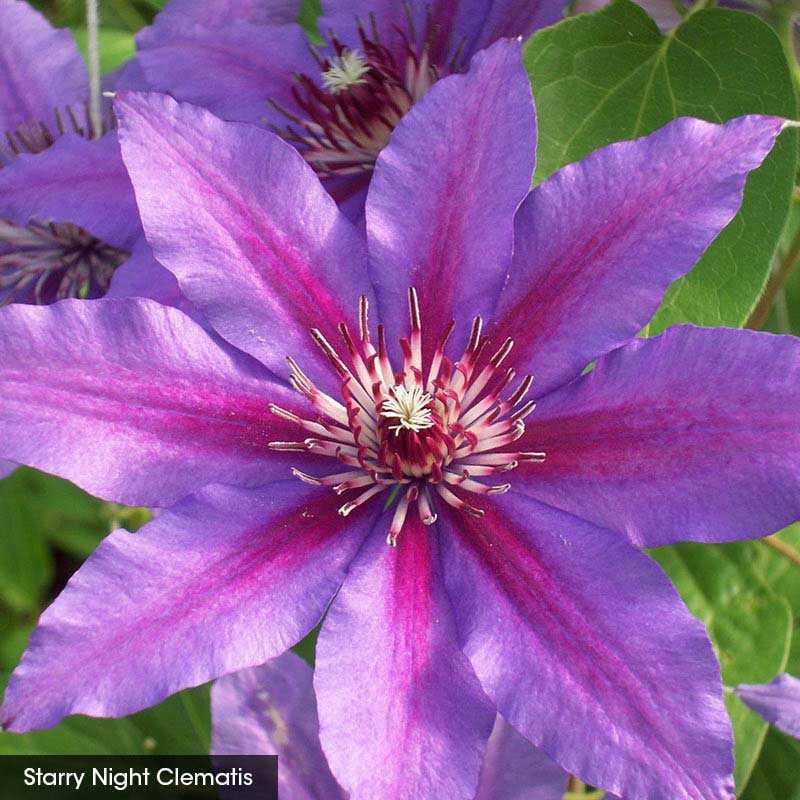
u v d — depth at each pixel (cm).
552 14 36
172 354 31
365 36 38
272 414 32
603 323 31
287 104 38
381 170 32
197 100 38
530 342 31
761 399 29
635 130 33
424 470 32
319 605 30
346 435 32
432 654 30
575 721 28
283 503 31
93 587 29
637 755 28
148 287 35
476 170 31
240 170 31
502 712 29
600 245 31
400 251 32
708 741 28
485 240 31
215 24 38
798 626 42
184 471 30
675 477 29
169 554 29
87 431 30
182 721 43
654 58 34
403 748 29
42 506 55
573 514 30
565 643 29
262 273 32
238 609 29
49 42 42
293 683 33
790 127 33
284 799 33
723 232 33
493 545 31
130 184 37
